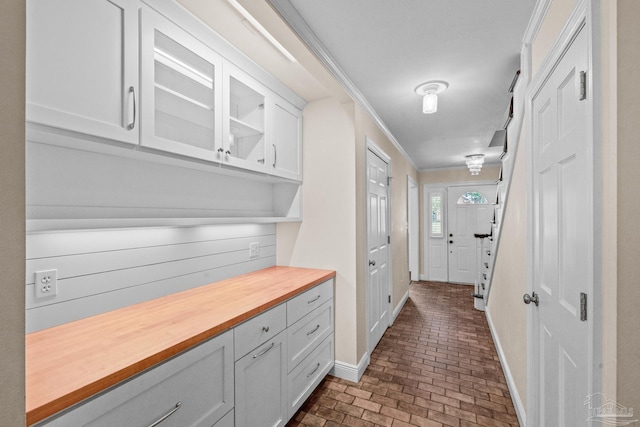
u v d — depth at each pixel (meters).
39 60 0.89
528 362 1.55
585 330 0.93
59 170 1.15
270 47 1.63
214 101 1.51
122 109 1.10
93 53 1.01
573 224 1.04
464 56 1.75
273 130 2.00
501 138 3.46
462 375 2.32
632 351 0.74
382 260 3.10
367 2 1.31
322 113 2.35
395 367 2.45
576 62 0.99
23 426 0.49
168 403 1.01
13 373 0.48
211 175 1.88
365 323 2.45
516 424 1.77
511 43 1.62
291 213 2.42
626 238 0.74
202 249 1.82
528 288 1.57
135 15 1.14
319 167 2.35
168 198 1.59
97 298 1.30
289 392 1.70
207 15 1.37
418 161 4.99
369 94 2.27
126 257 1.41
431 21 1.44
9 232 0.47
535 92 1.44
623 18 0.74
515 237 1.94
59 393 0.74
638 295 0.73
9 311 0.48
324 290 2.13
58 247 1.17
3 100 0.46
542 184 1.39
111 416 0.85
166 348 0.98
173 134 1.43
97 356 0.93
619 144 0.74
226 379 1.25
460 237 5.59
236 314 1.31
